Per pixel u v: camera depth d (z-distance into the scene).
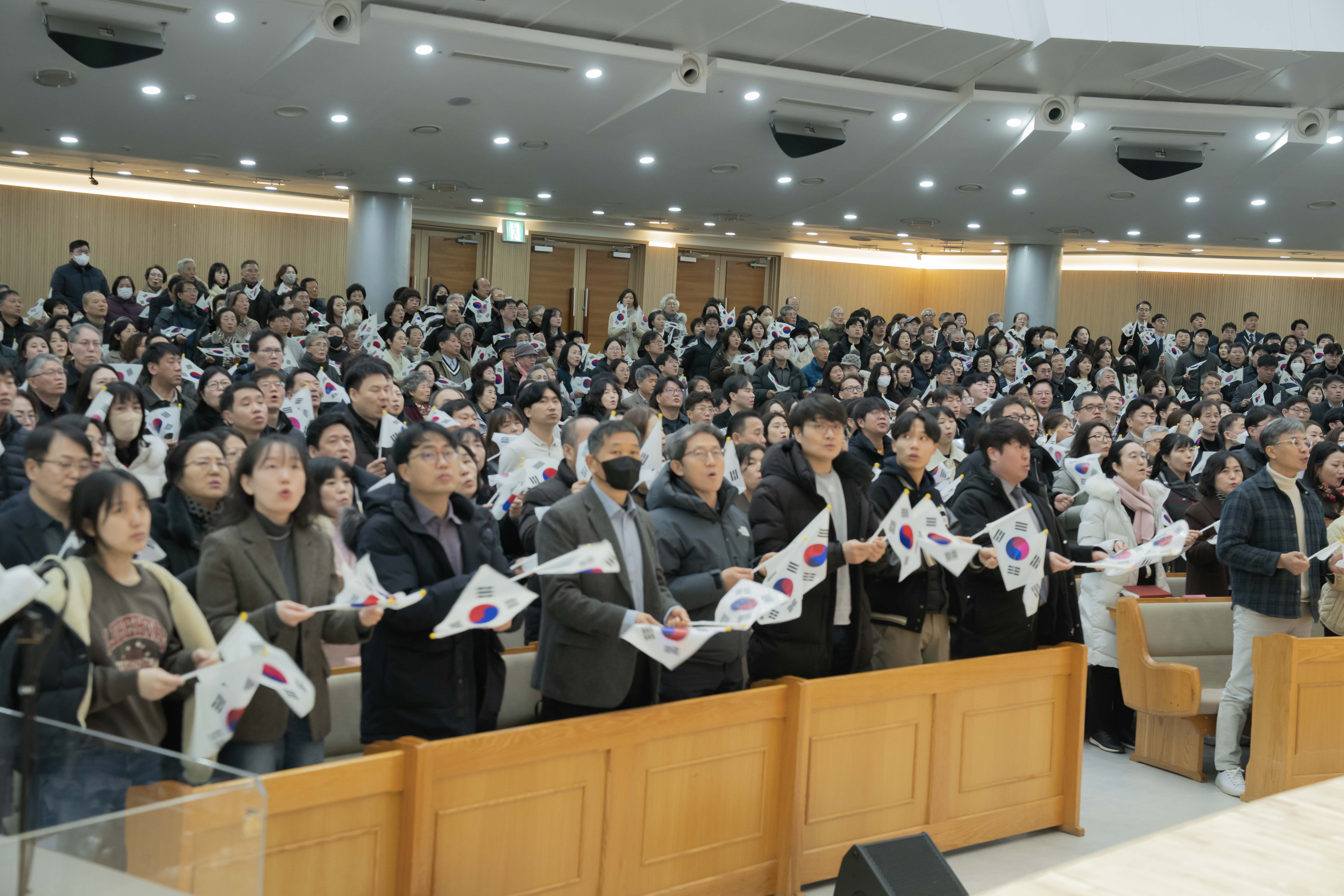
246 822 2.01
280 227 17.84
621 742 3.48
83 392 5.29
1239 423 7.98
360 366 5.75
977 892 4.07
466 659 3.40
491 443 6.44
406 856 3.04
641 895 3.56
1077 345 14.57
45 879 1.84
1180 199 14.25
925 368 12.73
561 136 11.97
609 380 7.76
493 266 19.00
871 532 4.34
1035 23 9.97
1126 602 5.76
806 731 3.92
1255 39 9.92
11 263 16.08
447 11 9.12
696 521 3.93
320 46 9.01
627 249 20.31
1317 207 14.24
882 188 14.23
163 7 8.48
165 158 13.84
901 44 9.95
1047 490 5.39
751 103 10.99
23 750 2.33
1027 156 11.99
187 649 2.93
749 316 13.21
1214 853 2.35
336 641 3.18
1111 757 5.94
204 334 10.47
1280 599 5.17
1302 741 5.06
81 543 2.86
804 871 3.94
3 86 10.49
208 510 3.78
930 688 4.29
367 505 3.51
